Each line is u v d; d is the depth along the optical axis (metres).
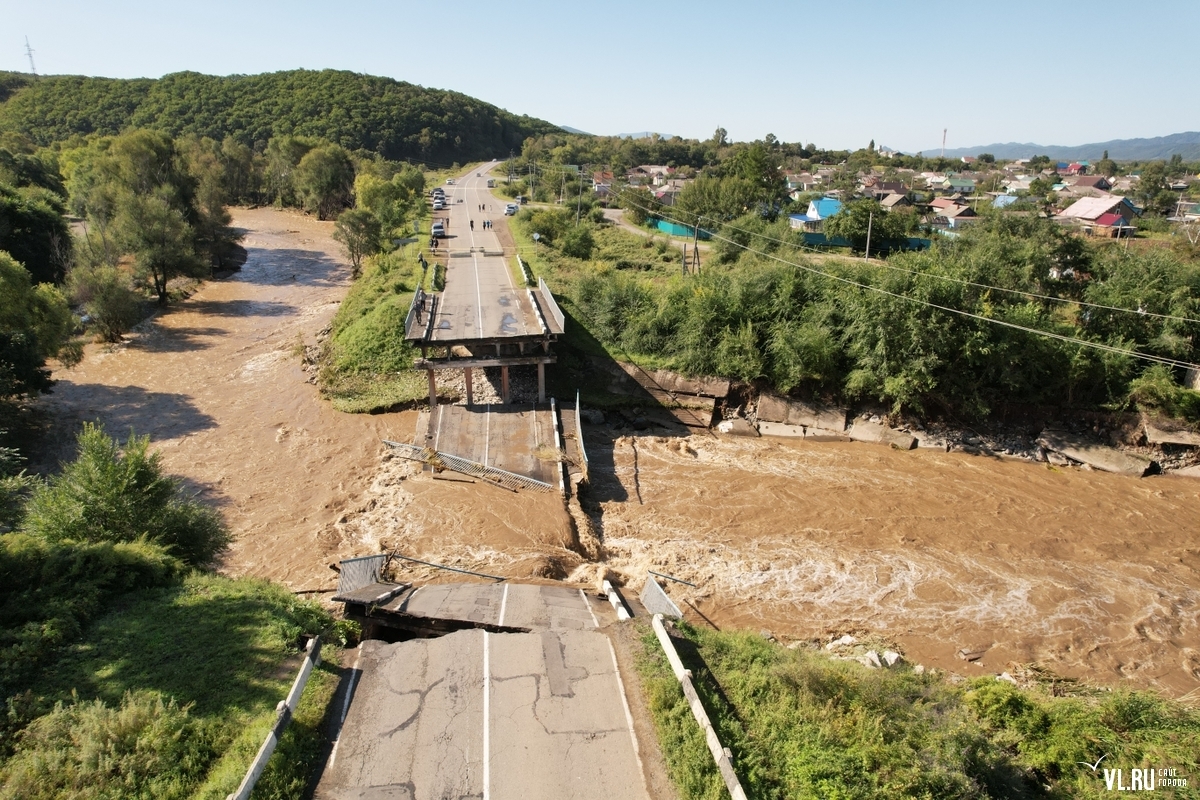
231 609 15.43
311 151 100.56
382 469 29.06
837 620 20.97
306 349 43.69
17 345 31.75
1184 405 31.70
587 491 28.53
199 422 34.31
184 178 70.69
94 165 72.50
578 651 14.38
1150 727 13.66
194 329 48.94
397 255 56.75
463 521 24.77
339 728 12.12
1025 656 19.69
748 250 53.31
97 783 10.27
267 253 74.81
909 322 32.81
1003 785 11.59
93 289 45.09
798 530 26.19
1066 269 42.56
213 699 12.38
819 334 34.94
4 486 19.19
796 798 10.45
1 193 53.34
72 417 34.50
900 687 13.88
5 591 15.02
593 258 62.28
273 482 28.66
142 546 17.17
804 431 34.91
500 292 42.03
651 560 23.75
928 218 90.75
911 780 10.79
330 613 17.67
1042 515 27.69
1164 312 33.84
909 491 29.36
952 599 22.25
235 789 10.08
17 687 12.52
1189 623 21.36
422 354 35.09
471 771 11.12
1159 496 29.38
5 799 9.86
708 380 36.62
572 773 11.08
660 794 10.66
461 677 13.52
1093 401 34.16
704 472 30.66
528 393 35.84
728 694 12.95
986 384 34.69
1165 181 137.38
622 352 38.44
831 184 145.12
